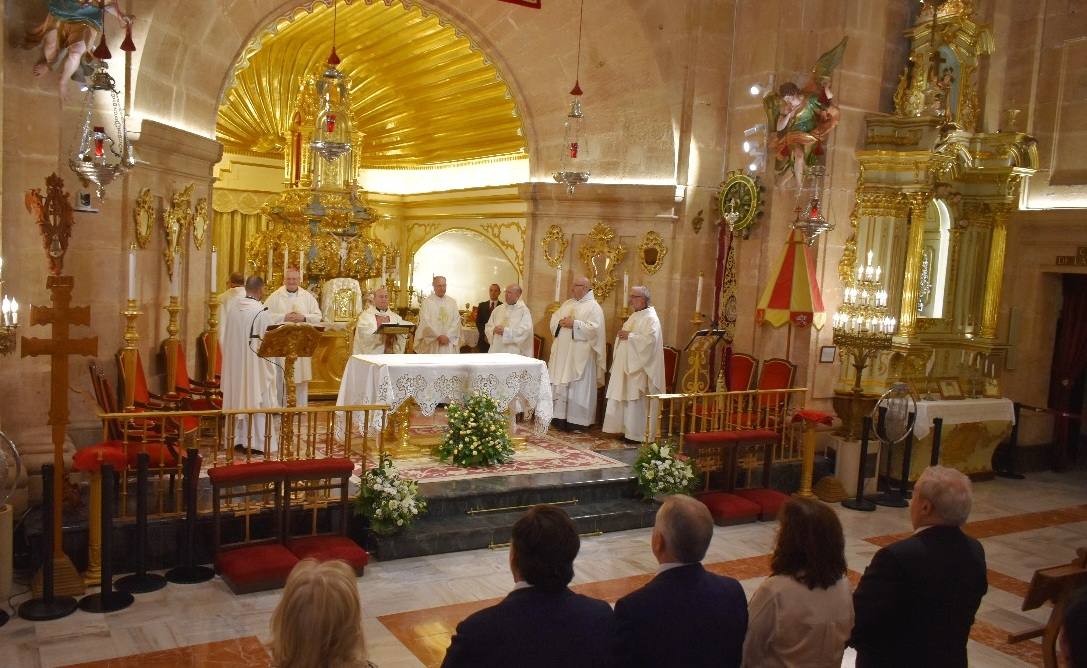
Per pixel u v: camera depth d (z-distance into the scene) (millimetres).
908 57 11242
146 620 5934
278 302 10234
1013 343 12422
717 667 2984
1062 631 1900
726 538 8617
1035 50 11961
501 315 11898
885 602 3471
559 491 8734
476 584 6973
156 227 8688
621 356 11156
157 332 8875
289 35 13336
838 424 11062
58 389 6164
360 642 2492
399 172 15883
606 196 12242
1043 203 12070
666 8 11461
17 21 6812
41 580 6109
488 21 12195
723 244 11625
